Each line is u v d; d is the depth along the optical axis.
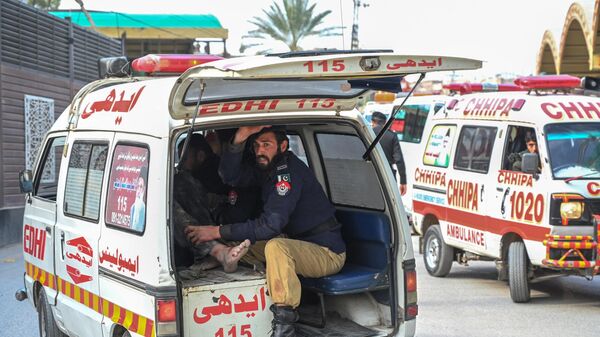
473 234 10.64
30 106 17.91
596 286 11.00
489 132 10.55
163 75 6.63
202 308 5.04
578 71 24.20
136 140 5.34
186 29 38.34
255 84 5.30
